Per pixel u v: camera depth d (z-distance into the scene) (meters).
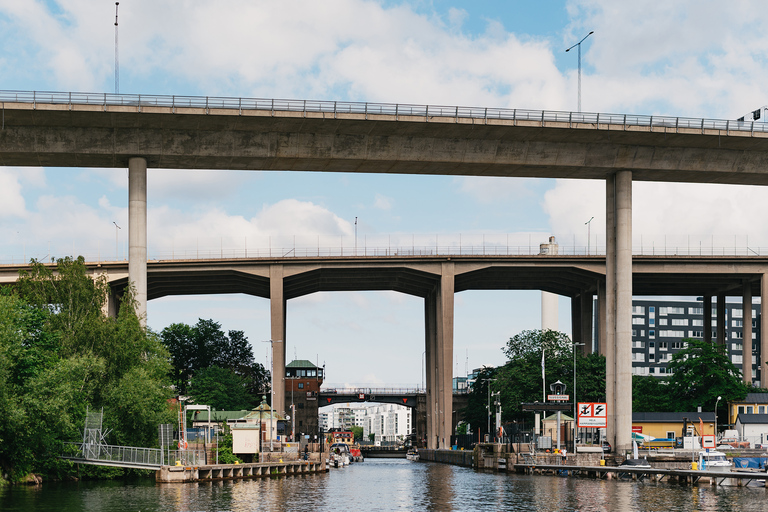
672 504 54.84
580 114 88.88
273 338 133.88
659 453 92.00
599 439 99.00
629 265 93.25
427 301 158.62
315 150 87.94
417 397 183.88
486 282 148.88
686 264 136.00
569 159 91.75
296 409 182.12
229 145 86.62
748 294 141.88
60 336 65.75
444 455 139.75
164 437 68.50
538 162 91.31
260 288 145.00
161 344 79.25
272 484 70.81
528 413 129.25
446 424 141.12
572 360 130.38
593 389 128.00
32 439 57.94
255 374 161.25
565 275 143.75
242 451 86.31
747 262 136.50
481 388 152.25
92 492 56.16
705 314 161.38
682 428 112.75
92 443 65.00
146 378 68.56
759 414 114.44
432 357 153.88
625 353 92.81
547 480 79.88
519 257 136.62
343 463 134.50
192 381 142.00
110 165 88.31
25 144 83.56
